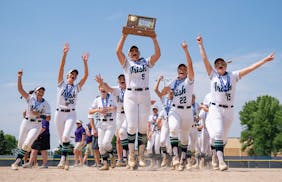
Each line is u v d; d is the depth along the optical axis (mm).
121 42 11250
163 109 16281
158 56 11383
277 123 70062
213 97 11031
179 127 11883
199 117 16250
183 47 11773
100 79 13570
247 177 8023
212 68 11180
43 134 15844
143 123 11289
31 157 15773
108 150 12781
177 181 7160
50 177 8250
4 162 24281
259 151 70312
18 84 13000
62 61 12562
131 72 11203
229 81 10836
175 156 11641
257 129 70188
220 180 7355
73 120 12570
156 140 17875
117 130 15312
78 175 8758
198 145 16438
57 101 12609
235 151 76875
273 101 71062
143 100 11227
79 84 12852
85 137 19328
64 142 12172
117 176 8375
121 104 14281
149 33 11250
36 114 13047
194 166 16062
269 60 10781
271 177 8047
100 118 13594
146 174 8953
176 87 12109
